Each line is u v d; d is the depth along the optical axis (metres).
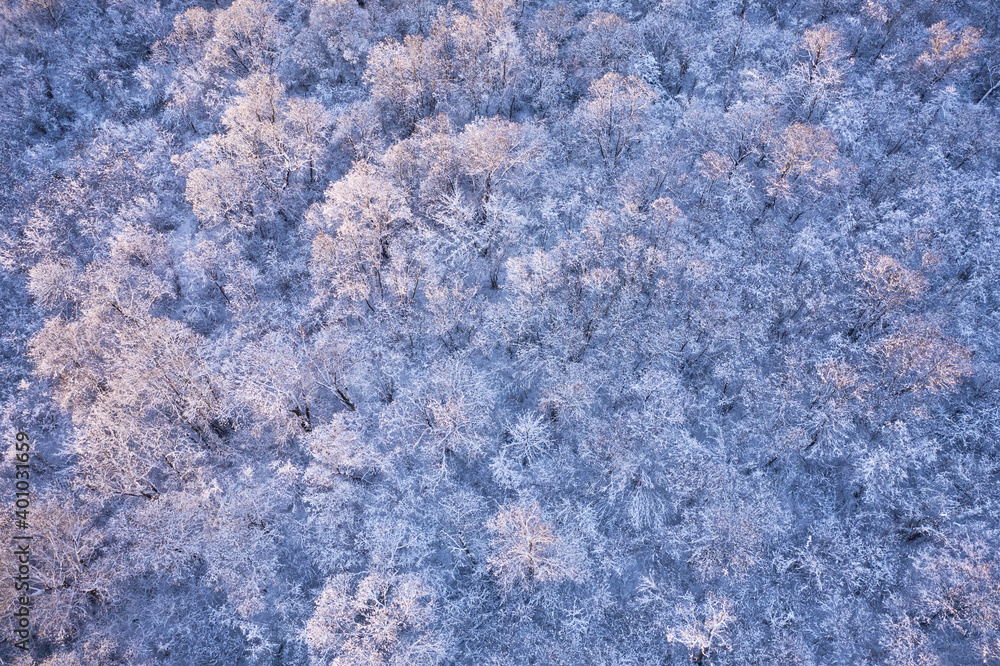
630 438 37.16
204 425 39.72
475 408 37.94
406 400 40.12
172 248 46.78
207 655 35.56
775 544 36.59
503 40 47.34
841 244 42.94
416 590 32.69
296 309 43.56
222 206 44.91
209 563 35.53
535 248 44.03
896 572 35.25
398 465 38.78
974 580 32.16
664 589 35.75
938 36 46.91
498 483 38.47
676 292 41.34
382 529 36.16
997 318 40.00
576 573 34.53
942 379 35.28
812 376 38.84
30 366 43.38
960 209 43.25
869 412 36.38
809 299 40.75
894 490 36.47
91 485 37.09
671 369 40.25
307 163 46.97
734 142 46.28
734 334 39.34
